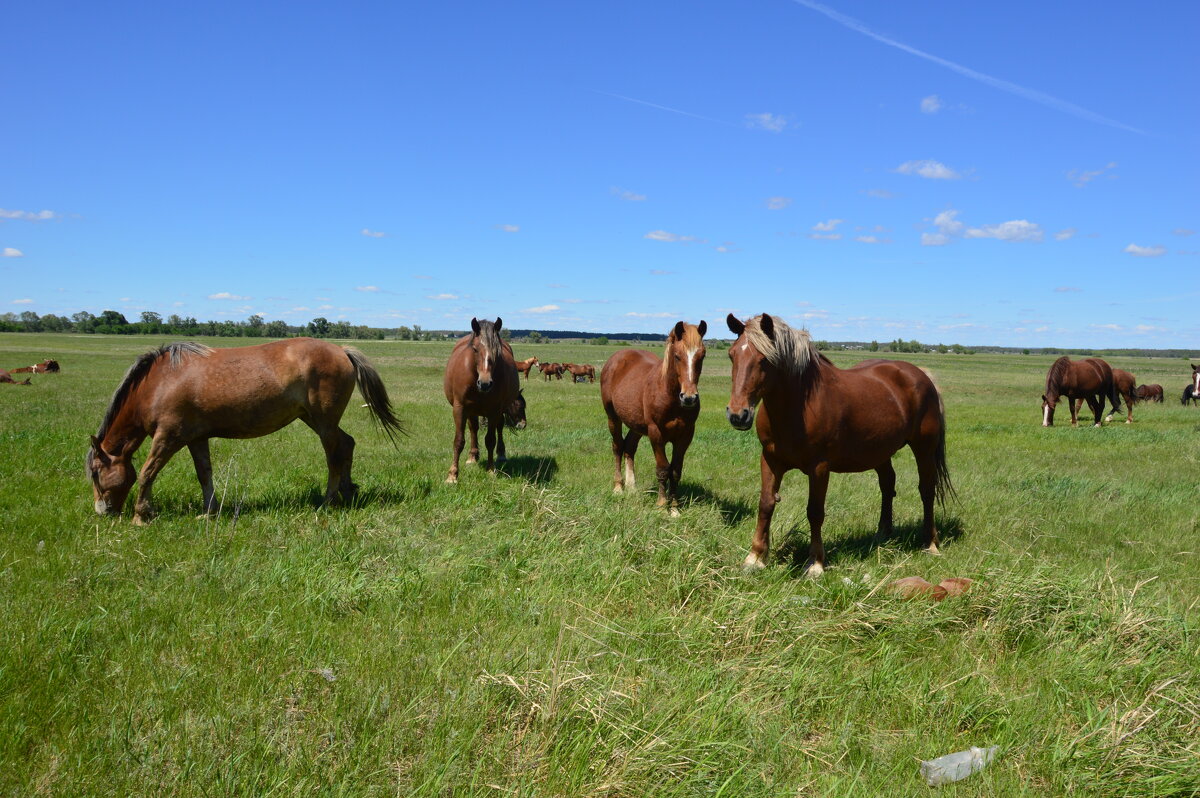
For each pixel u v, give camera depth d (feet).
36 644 12.89
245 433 24.40
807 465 19.21
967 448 46.47
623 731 10.37
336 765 9.91
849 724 11.48
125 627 14.05
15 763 9.89
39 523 21.08
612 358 30.71
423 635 14.35
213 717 11.08
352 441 26.05
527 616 15.33
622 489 29.68
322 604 15.37
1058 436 53.72
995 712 12.00
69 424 44.75
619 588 16.71
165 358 23.03
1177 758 10.44
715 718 10.90
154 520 22.49
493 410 31.89
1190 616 15.69
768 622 14.51
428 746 10.39
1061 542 22.70
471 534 20.85
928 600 15.93
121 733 10.52
